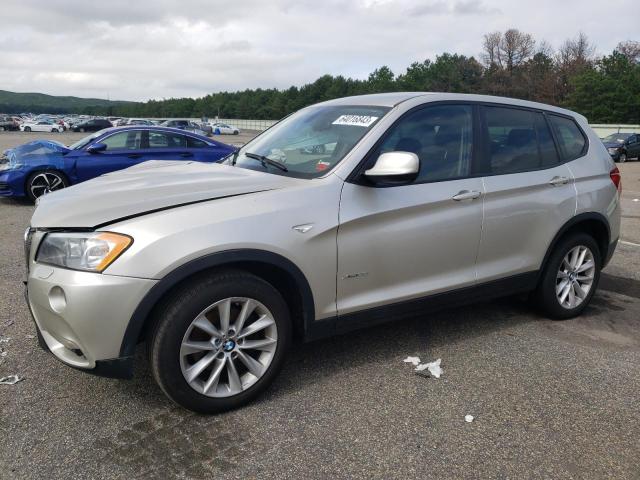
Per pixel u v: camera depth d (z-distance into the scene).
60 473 2.53
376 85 92.62
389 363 3.72
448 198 3.66
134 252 2.71
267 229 2.99
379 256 3.41
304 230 3.10
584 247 4.62
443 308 3.86
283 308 3.17
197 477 2.53
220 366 3.01
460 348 3.99
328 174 3.35
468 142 3.92
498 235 3.98
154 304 2.75
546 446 2.84
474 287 3.94
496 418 3.08
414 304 3.65
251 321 3.14
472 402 3.24
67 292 2.70
